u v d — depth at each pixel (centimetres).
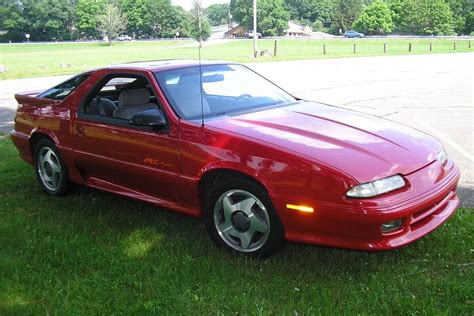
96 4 13812
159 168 416
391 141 378
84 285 344
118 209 491
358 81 1700
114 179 471
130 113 480
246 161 362
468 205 476
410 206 329
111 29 10362
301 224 345
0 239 425
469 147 714
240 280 347
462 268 351
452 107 1094
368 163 338
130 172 442
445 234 400
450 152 687
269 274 355
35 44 10281
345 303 311
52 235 431
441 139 770
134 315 307
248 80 507
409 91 1401
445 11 12256
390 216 319
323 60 3036
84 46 8988
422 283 332
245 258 373
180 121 405
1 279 354
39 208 500
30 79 2070
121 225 452
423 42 7169
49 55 5156
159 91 431
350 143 363
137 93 491
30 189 562
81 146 483
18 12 13412
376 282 333
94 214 480
